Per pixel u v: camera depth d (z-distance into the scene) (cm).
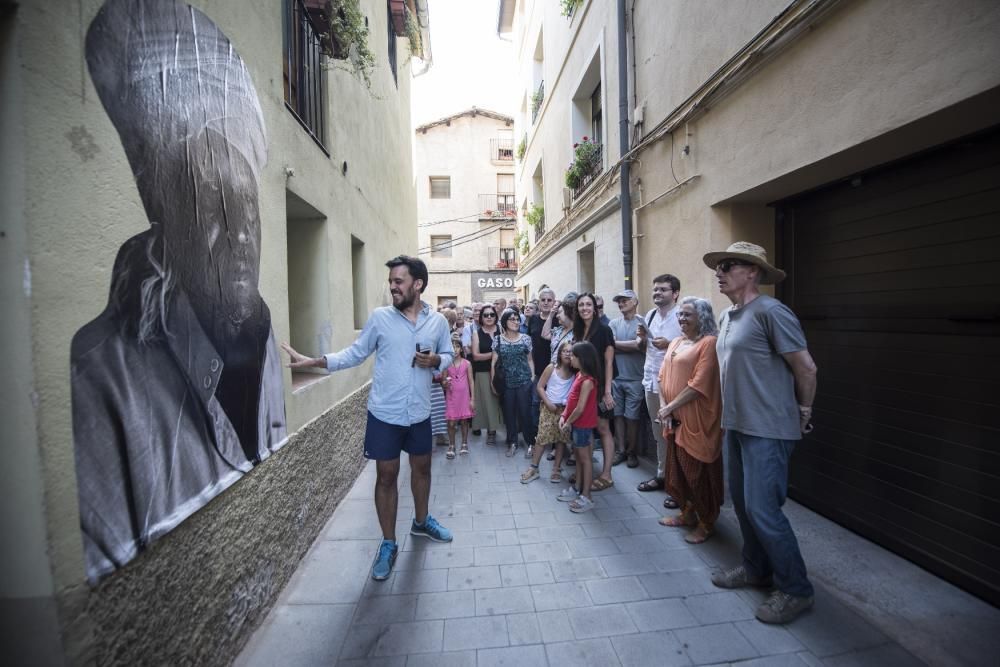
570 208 840
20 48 109
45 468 113
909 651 206
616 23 560
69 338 121
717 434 302
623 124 520
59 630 115
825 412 326
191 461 174
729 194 347
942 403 249
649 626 228
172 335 165
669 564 284
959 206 237
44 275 114
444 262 2288
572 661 206
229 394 205
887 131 224
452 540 318
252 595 222
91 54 131
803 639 216
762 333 228
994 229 222
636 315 470
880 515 287
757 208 362
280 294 268
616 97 568
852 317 303
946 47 196
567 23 818
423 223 2288
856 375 301
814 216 331
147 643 148
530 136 1302
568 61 820
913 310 262
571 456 484
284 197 281
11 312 110
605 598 251
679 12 410
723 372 245
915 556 265
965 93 189
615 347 455
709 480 305
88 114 129
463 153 2294
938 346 250
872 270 287
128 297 144
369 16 550
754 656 207
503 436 610
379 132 616
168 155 165
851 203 301
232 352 209
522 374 509
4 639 115
